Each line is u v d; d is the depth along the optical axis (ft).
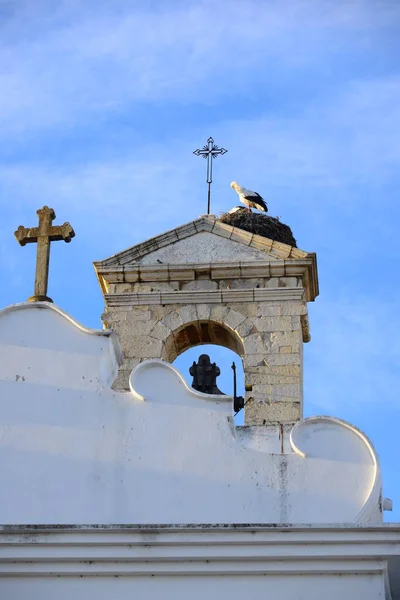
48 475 168.86
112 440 170.19
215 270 235.40
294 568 158.40
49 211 192.44
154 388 172.76
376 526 157.69
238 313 232.12
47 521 166.71
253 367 227.40
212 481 167.53
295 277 235.20
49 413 172.14
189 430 170.19
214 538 158.51
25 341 176.24
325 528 157.99
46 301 182.50
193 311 232.53
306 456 167.63
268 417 223.10
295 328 230.68
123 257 237.86
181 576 159.22
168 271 235.81
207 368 224.33
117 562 159.22
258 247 238.89
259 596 158.10
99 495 167.63
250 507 166.09
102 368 174.91
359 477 166.61
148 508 166.61
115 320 233.35
